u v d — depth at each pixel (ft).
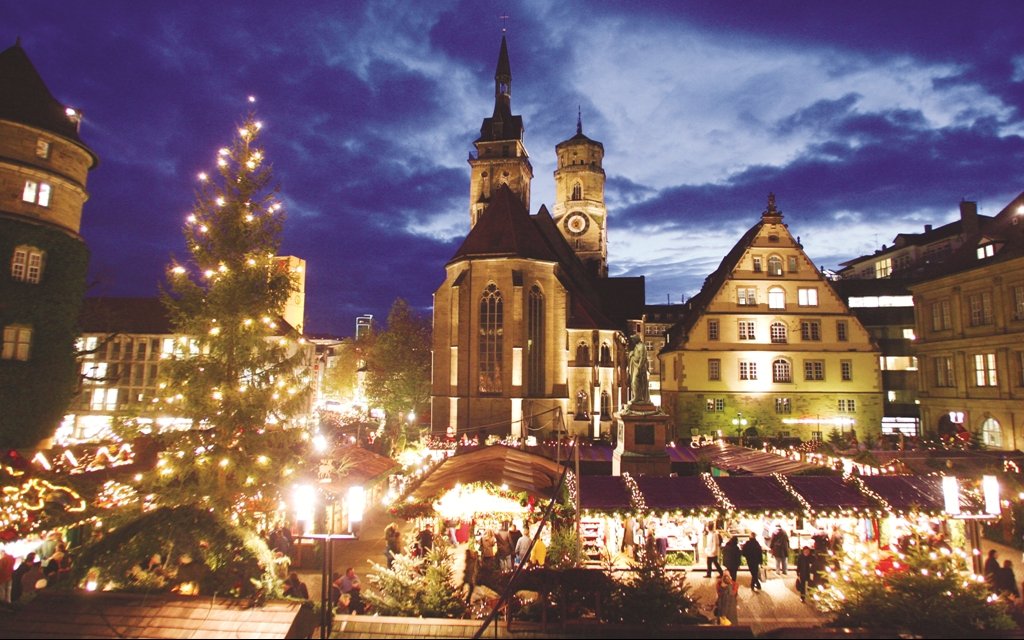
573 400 200.75
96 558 43.83
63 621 36.27
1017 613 49.03
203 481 63.05
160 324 201.57
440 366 193.67
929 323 156.46
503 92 298.35
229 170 68.18
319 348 301.84
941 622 39.32
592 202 313.53
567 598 44.27
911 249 251.19
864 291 218.38
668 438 186.91
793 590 66.49
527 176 305.32
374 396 226.58
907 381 212.84
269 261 69.77
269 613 37.52
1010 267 128.26
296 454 70.13
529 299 193.16
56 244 117.91
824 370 175.22
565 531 64.64
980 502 67.56
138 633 35.45
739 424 173.88
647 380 96.58
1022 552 77.46
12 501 63.05
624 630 38.14
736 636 37.01
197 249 67.62
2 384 107.45
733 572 65.77
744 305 178.09
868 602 42.09
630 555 72.28
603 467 134.72
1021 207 133.80
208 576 44.01
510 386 183.01
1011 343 127.85
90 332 197.57
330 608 38.60
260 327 67.77
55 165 120.88
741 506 66.95
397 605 46.01
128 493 68.03
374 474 85.66
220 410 63.57
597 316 219.41
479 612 46.09
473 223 290.56
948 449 115.65
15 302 110.83
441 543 61.11
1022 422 124.67
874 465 89.86
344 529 87.51
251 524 63.52
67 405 120.47
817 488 71.20
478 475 68.39
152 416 64.54
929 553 47.42
